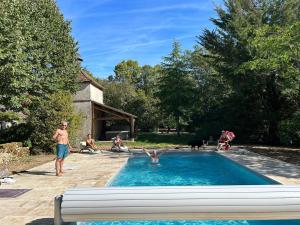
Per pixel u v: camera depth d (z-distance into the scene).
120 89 58.09
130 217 5.83
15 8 18.23
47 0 30.11
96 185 12.26
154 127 53.97
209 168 19.03
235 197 5.73
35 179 13.57
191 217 5.80
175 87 40.41
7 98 19.12
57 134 14.53
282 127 26.42
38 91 24.34
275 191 5.82
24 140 23.62
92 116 36.28
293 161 18.34
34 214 8.57
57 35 30.50
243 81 31.31
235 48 31.22
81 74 36.91
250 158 19.44
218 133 34.75
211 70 41.47
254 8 32.38
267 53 22.00
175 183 14.98
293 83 22.88
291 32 19.97
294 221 8.49
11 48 17.30
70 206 5.83
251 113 33.56
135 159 22.25
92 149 24.98
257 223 8.67
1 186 12.15
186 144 32.53
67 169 16.30
